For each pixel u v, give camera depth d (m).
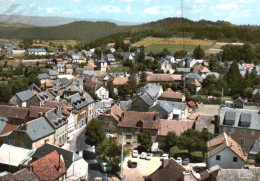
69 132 124.25
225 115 112.88
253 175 75.56
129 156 106.62
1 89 166.12
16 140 95.38
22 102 146.25
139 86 195.88
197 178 73.00
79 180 82.44
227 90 190.50
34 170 73.12
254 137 108.56
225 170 76.19
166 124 115.94
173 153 105.19
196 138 103.75
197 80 199.75
